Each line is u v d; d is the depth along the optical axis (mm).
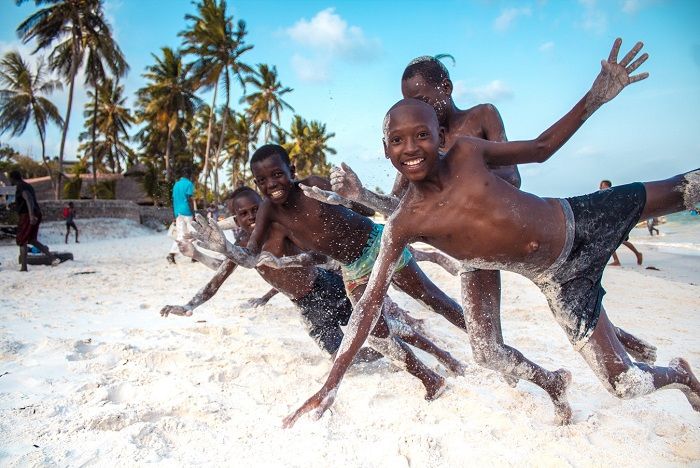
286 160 1938
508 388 1884
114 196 20500
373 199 1602
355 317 1423
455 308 2102
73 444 1438
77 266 6008
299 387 1945
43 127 20781
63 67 18016
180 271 5422
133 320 3086
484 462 1382
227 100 19703
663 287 4266
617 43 1234
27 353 2305
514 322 3002
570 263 1412
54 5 16062
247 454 1408
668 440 1489
